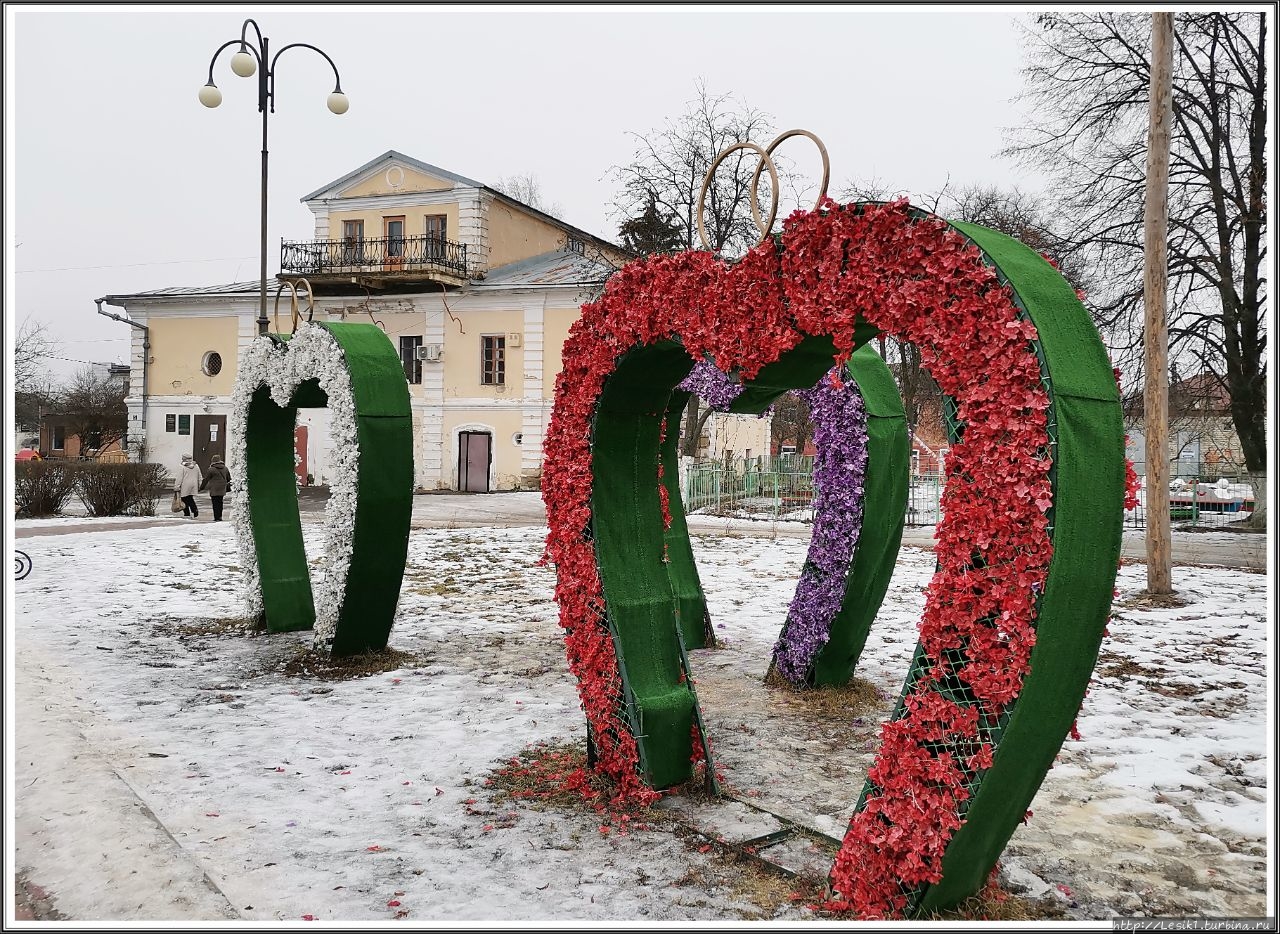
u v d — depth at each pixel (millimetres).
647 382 4875
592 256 30156
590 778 4844
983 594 3166
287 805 4535
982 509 3143
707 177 4445
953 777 3191
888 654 7777
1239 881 3736
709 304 4254
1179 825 4312
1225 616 9508
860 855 3453
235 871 3795
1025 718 3111
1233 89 16672
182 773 4957
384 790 4750
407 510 7266
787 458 26031
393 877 3746
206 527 17547
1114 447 3152
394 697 6500
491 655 7789
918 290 3365
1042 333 3051
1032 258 3354
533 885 3678
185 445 30109
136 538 15656
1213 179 16875
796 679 6715
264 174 14797
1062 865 3881
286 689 6699
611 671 4777
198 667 7332
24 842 4043
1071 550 3031
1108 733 5672
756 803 4582
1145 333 10867
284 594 8727
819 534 6586
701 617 8117
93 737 5520
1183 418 22016
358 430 6992
